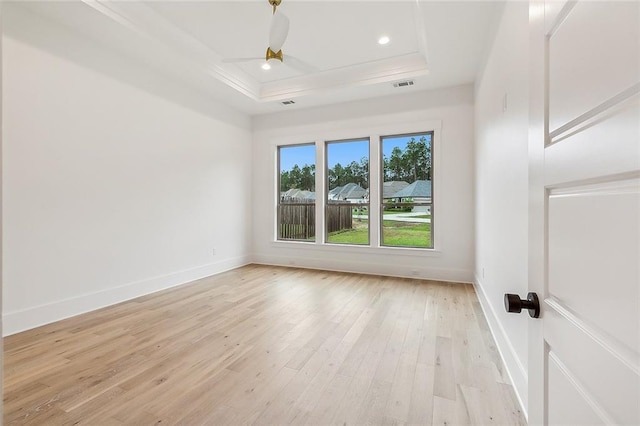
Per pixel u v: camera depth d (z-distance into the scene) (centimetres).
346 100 481
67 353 221
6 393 175
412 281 428
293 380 188
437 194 434
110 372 197
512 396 172
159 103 384
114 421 153
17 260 256
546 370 78
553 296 74
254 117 563
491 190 270
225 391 177
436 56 336
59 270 284
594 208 56
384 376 192
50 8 261
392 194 477
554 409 73
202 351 225
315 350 226
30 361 210
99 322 278
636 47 45
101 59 319
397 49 365
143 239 364
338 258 499
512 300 87
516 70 184
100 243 318
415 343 237
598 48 55
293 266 531
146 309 313
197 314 300
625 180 47
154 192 379
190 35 338
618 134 49
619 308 49
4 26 249
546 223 78
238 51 373
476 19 270
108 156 326
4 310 250
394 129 458
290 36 335
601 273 54
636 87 45
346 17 301
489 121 281
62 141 286
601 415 53
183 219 421
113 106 331
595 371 55
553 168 73
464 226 420
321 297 354
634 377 45
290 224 550
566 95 67
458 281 424
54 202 280
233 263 517
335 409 162
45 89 274
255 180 565
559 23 71
